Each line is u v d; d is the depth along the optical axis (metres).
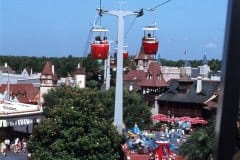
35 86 110.44
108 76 45.34
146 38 20.80
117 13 21.05
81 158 26.41
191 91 90.88
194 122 77.88
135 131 48.25
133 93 59.62
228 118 3.46
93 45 23.61
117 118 22.50
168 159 37.06
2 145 50.84
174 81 96.31
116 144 27.08
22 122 63.91
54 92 61.72
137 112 58.12
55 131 26.72
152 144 41.47
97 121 26.86
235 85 3.43
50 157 26.53
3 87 104.75
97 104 27.69
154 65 100.00
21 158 47.81
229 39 3.43
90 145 26.19
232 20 3.43
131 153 39.97
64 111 26.84
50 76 103.94
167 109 93.12
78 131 26.36
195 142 21.84
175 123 78.81
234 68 3.43
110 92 41.72
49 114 28.11
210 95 85.88
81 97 27.55
